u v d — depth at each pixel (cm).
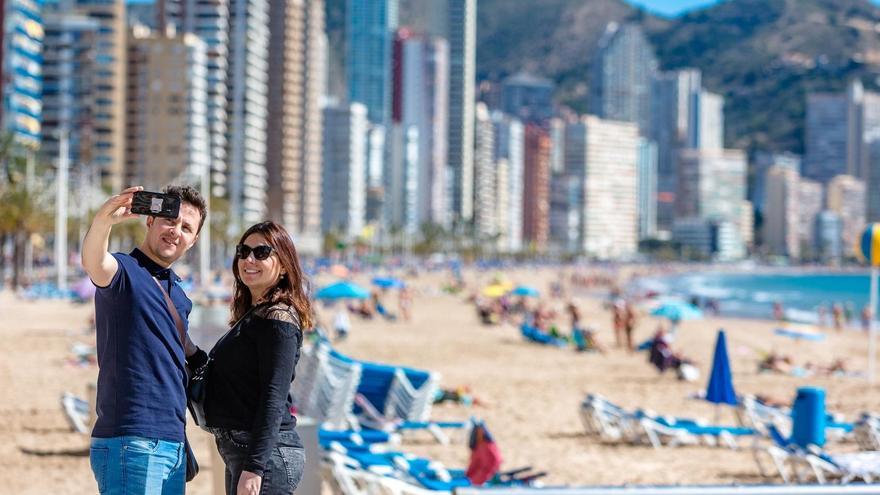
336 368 1691
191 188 546
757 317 8681
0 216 7488
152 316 507
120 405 499
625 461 1619
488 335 4741
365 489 1189
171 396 507
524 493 511
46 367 2652
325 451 1205
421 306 7812
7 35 13775
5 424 1722
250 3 18888
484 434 1223
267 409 507
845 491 534
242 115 19038
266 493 518
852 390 2806
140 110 16675
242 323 524
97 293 507
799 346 5119
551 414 2108
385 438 1439
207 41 18138
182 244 535
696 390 2633
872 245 2950
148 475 496
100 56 15888
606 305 8694
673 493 520
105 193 11000
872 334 3017
